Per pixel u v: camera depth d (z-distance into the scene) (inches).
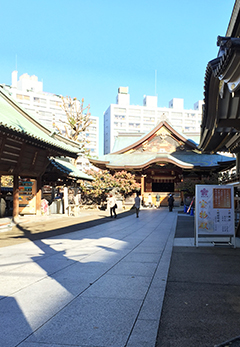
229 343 127.1
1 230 526.0
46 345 126.0
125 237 466.9
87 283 214.1
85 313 159.8
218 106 311.9
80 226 631.2
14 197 669.9
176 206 1561.3
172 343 128.8
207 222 374.9
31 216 791.7
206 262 285.9
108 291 196.4
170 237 466.0
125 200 1551.4
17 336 133.6
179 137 1697.8
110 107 4859.7
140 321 150.3
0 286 205.9
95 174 1406.3
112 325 145.6
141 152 1747.0
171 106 5457.7
